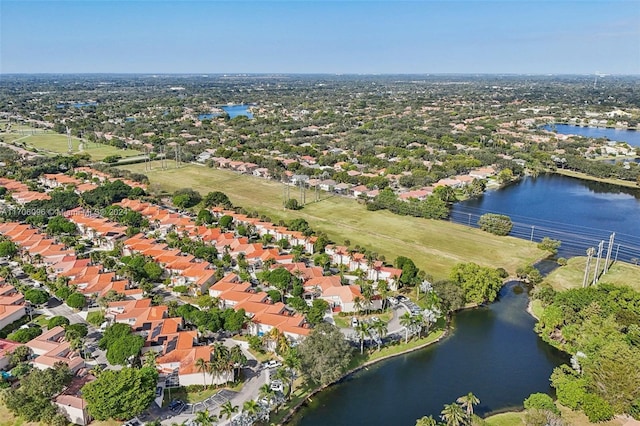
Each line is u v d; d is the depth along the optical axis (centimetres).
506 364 13112
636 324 13162
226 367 11288
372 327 13138
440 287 15762
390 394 11825
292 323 13700
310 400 11544
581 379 11238
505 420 10800
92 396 10038
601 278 18175
